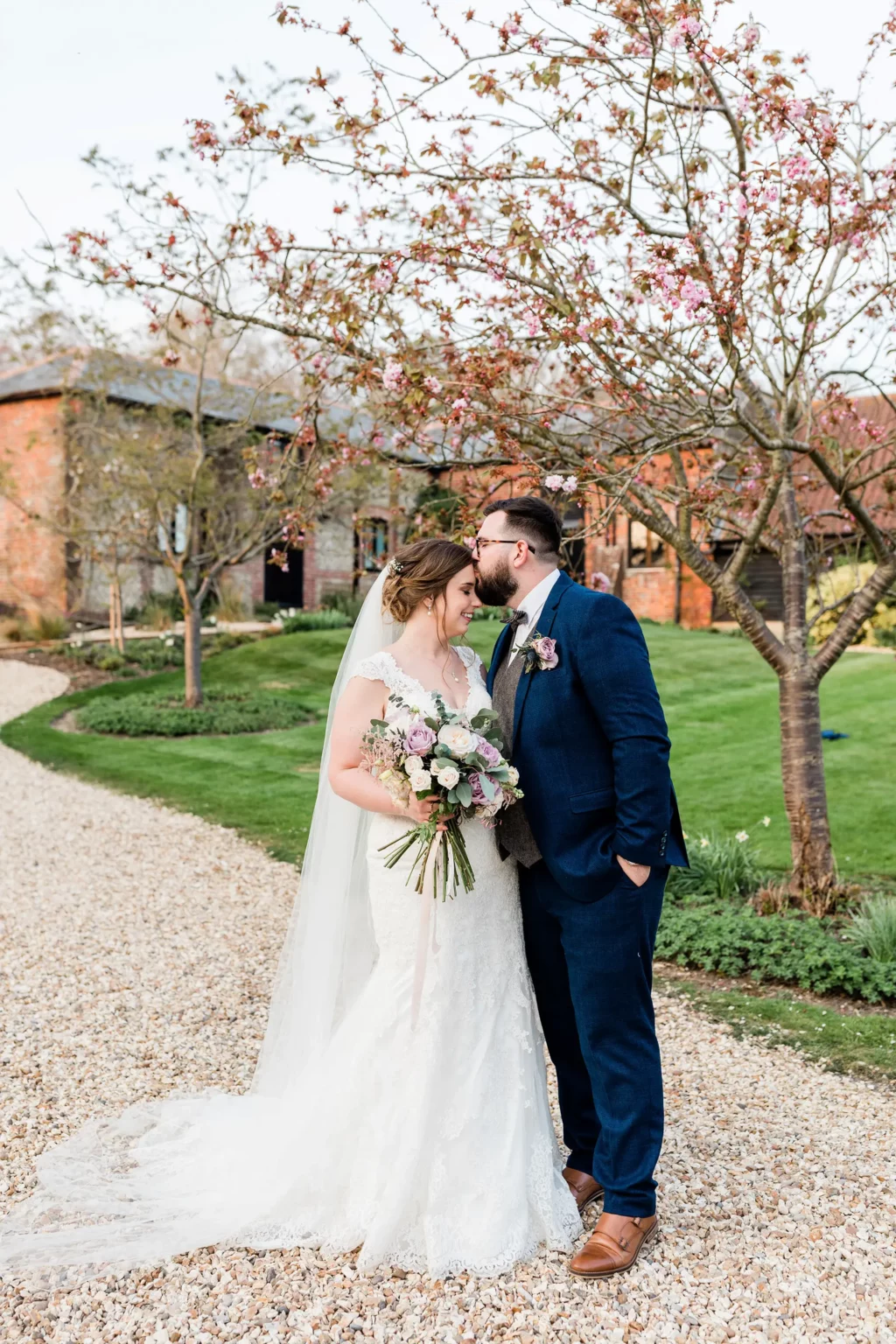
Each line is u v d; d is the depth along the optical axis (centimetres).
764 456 586
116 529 1602
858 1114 362
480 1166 271
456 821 269
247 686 1727
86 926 603
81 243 553
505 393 545
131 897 672
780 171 456
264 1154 300
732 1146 331
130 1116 349
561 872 267
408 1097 272
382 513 1471
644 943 269
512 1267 261
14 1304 249
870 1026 451
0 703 1611
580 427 600
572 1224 278
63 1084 382
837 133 467
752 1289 251
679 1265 262
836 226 505
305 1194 281
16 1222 287
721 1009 479
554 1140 289
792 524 617
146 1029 440
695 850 682
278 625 2206
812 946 524
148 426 1608
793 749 614
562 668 270
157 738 1345
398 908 281
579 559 576
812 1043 436
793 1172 312
